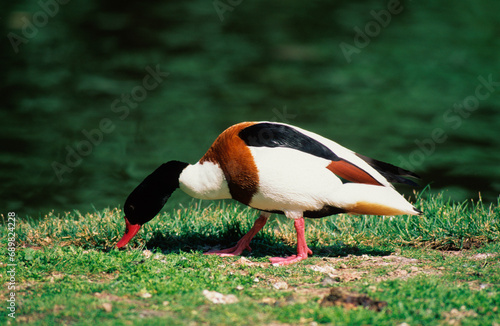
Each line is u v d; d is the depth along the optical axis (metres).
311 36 26.06
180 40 25.72
